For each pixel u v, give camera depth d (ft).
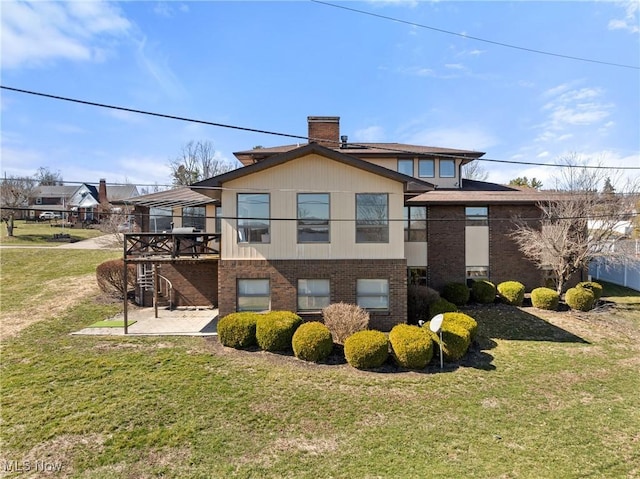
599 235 53.52
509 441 21.94
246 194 40.73
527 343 38.91
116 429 22.45
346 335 36.22
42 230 123.34
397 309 40.45
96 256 83.25
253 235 40.73
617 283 70.18
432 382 29.58
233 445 21.17
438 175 67.67
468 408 25.71
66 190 190.19
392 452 20.68
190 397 26.30
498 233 58.39
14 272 69.82
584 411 25.64
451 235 57.88
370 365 31.68
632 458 20.58
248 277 40.55
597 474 19.17
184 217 54.13
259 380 29.14
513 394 27.94
